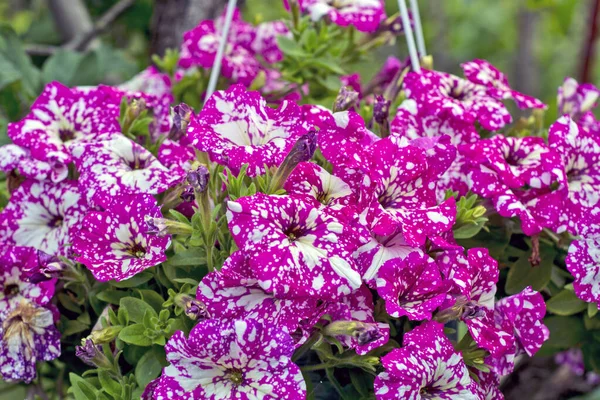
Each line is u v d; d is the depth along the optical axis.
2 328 0.71
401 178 0.68
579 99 0.83
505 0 2.66
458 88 0.78
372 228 0.66
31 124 0.75
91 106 0.76
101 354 0.69
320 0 0.85
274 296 0.64
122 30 1.37
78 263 0.72
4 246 0.73
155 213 0.68
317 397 0.70
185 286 0.69
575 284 0.71
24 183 0.74
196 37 0.88
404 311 0.65
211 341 0.63
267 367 0.63
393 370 0.64
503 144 0.73
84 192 0.70
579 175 0.74
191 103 0.90
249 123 0.68
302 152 0.65
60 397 0.80
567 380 0.93
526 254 0.75
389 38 0.90
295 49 0.86
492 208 0.74
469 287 0.68
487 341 0.67
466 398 0.66
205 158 0.70
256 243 0.63
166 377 0.64
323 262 0.64
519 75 1.94
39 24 1.36
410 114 0.75
